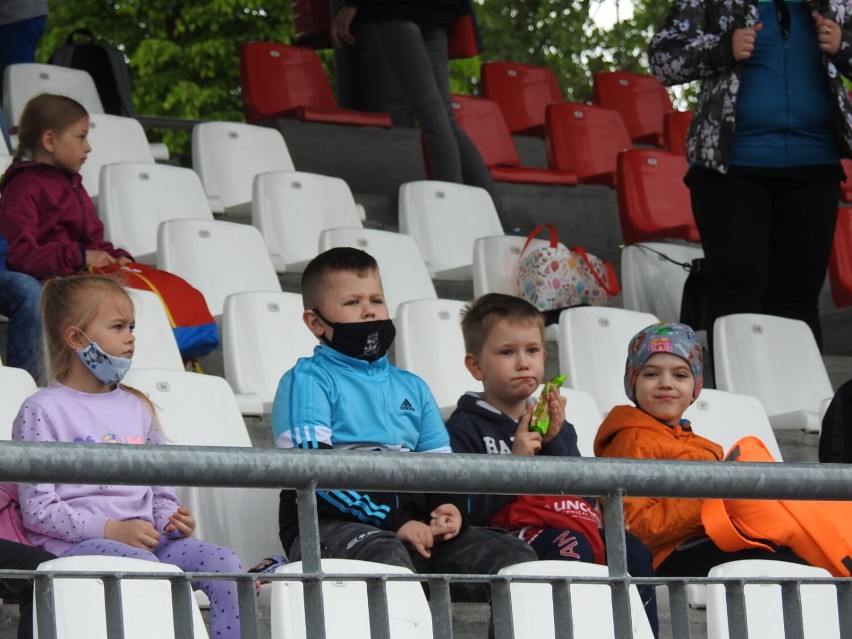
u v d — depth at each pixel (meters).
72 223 18.81
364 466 7.56
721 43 20.66
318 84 35.28
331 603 10.75
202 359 21.17
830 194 21.36
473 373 15.12
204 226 22.17
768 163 21.12
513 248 24.48
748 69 21.09
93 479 6.98
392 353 21.89
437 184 27.12
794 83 21.05
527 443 13.96
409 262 23.73
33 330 17.47
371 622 7.86
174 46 57.88
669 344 15.61
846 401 16.81
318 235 25.77
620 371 21.02
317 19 36.22
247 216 27.92
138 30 59.94
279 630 10.65
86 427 12.73
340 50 36.31
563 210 32.91
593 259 24.39
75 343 12.88
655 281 26.03
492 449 14.63
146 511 12.64
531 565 11.29
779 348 22.02
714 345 21.66
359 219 26.41
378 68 35.66
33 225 18.39
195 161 28.20
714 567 13.16
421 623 11.29
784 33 21.11
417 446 14.33
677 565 14.48
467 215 27.27
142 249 23.91
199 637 10.79
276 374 19.09
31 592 10.74
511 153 34.88
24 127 19.00
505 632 8.13
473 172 28.83
